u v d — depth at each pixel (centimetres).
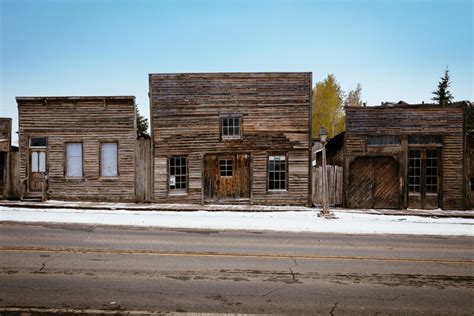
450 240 1220
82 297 629
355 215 1733
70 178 2064
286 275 779
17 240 1097
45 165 2078
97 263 842
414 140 1953
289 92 2009
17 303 599
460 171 1925
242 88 2011
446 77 4972
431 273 816
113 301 613
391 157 1964
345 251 1017
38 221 1476
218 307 597
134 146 2052
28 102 2064
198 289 680
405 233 1338
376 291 690
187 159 2031
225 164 2031
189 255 937
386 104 2167
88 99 2047
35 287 676
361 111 1964
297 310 593
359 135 1966
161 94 2028
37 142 2084
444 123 1928
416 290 700
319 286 711
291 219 1614
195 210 1830
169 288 682
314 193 2048
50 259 873
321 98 4850
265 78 2009
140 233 1247
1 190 2091
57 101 2062
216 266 838
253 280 740
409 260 928
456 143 1925
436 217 1742
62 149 2064
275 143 2009
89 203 1994
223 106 2016
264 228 1394
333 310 596
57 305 593
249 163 2020
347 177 1970
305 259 918
